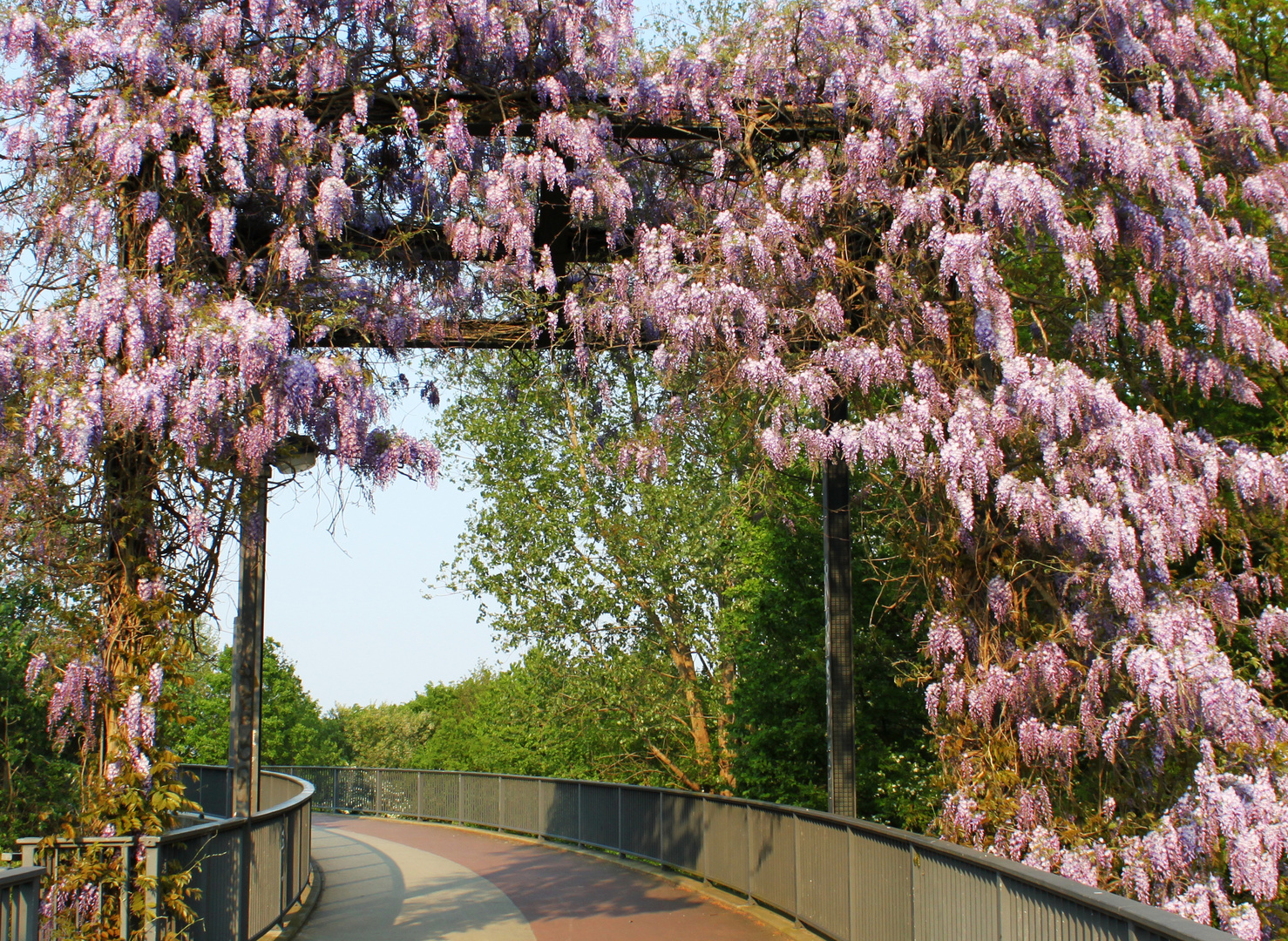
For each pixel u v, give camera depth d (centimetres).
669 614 1864
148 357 632
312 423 669
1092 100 696
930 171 697
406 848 1420
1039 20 733
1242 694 612
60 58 649
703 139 738
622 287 729
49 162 643
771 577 1251
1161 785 647
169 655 630
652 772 1962
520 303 747
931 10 725
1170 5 750
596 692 1838
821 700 1205
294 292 691
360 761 4719
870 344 688
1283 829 585
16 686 912
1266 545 773
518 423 1781
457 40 709
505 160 714
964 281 670
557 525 1841
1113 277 720
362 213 732
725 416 740
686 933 798
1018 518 664
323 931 842
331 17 693
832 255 702
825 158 732
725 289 694
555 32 711
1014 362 661
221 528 654
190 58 687
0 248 633
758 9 736
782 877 841
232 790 964
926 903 588
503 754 2505
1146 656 619
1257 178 749
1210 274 703
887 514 741
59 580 626
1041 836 628
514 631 1877
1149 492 652
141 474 640
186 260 661
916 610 1095
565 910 916
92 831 593
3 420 606
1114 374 747
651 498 1706
